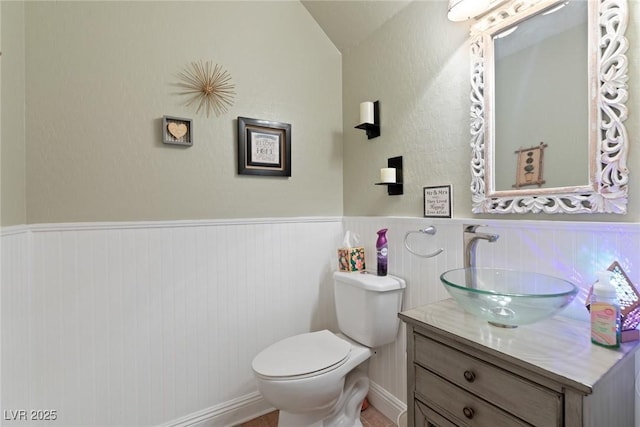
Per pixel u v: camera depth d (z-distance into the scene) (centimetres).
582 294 95
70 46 129
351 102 198
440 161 141
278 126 180
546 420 69
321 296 196
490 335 87
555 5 101
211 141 161
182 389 153
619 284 81
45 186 125
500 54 117
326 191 200
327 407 136
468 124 129
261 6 177
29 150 122
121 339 139
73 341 129
